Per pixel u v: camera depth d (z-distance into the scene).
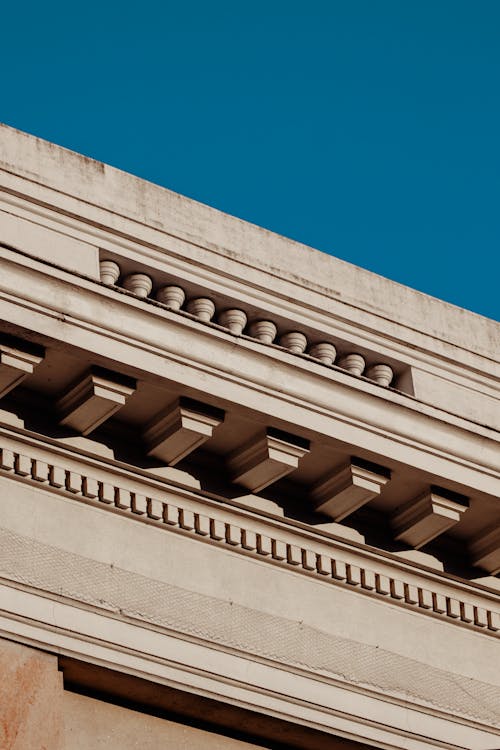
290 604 21.14
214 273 21.55
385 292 22.88
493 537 22.25
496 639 22.58
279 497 21.45
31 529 19.86
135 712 20.05
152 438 20.59
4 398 20.08
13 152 20.84
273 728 20.53
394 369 22.58
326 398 21.03
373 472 21.33
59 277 19.86
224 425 20.73
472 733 21.70
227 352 20.59
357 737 20.84
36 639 19.31
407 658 21.70
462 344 23.12
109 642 19.72
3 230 20.28
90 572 19.98
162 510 20.70
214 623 20.50
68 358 19.86
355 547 21.75
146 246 21.19
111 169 21.45
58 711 19.20
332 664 21.09
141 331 20.12
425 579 22.23
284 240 22.39
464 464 21.75
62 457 20.28
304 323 21.91
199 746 20.28
